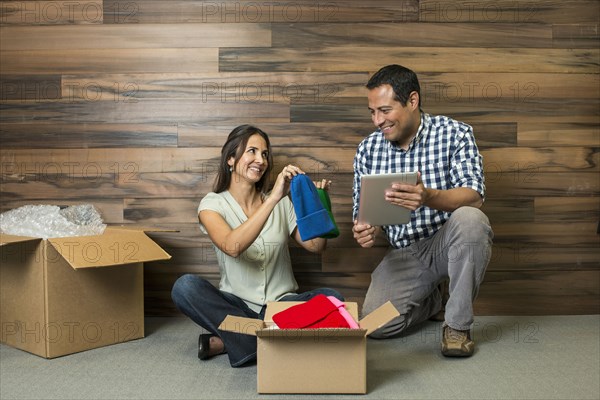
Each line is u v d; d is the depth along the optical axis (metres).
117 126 2.62
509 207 2.64
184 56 2.61
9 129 2.62
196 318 2.03
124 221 2.63
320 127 2.61
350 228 2.63
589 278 2.66
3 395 1.71
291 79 2.60
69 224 2.22
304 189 1.94
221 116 2.61
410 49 2.61
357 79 2.61
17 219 2.29
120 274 2.24
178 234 2.63
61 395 1.71
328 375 1.72
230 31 2.60
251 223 1.96
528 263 2.65
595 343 2.22
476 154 2.21
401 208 1.99
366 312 2.32
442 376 1.87
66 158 2.62
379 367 1.97
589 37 2.64
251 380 1.85
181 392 1.74
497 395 1.70
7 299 2.22
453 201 2.05
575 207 2.66
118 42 2.60
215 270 2.63
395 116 2.15
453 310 2.06
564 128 2.64
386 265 2.34
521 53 2.62
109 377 1.87
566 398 1.67
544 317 2.63
